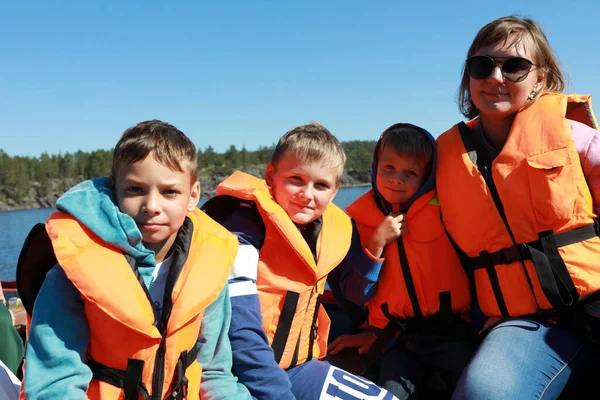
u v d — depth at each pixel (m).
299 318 2.04
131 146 1.50
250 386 1.83
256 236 2.08
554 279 1.97
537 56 2.13
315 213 2.13
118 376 1.46
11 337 2.15
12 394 1.81
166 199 1.53
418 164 2.32
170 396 1.53
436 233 2.32
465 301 2.36
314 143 2.06
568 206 1.97
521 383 1.82
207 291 1.59
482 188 2.13
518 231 2.05
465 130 2.30
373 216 2.48
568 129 2.06
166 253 1.65
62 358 1.39
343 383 2.00
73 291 1.45
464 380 1.87
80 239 1.43
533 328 2.00
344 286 2.48
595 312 1.95
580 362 1.97
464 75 2.44
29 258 1.52
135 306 1.43
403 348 2.41
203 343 1.70
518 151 2.08
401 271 2.35
